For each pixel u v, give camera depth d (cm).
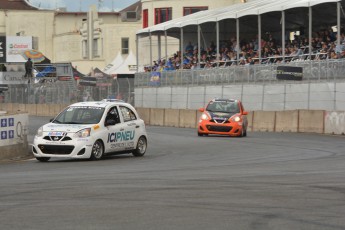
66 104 6519
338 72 3775
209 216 1062
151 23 7931
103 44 9488
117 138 2303
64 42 10494
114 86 6056
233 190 1362
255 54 5003
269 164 2006
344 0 4022
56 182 1530
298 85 4084
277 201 1210
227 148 2727
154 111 5147
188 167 1930
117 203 1194
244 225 988
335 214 1077
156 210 1119
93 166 2003
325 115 3747
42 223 1007
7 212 1104
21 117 2395
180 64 5741
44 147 2188
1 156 2261
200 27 5553
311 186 1421
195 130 4262
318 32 4616
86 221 1022
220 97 4744
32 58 8638
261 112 4184
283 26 4478
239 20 5309
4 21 11025
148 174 1714
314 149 2630
